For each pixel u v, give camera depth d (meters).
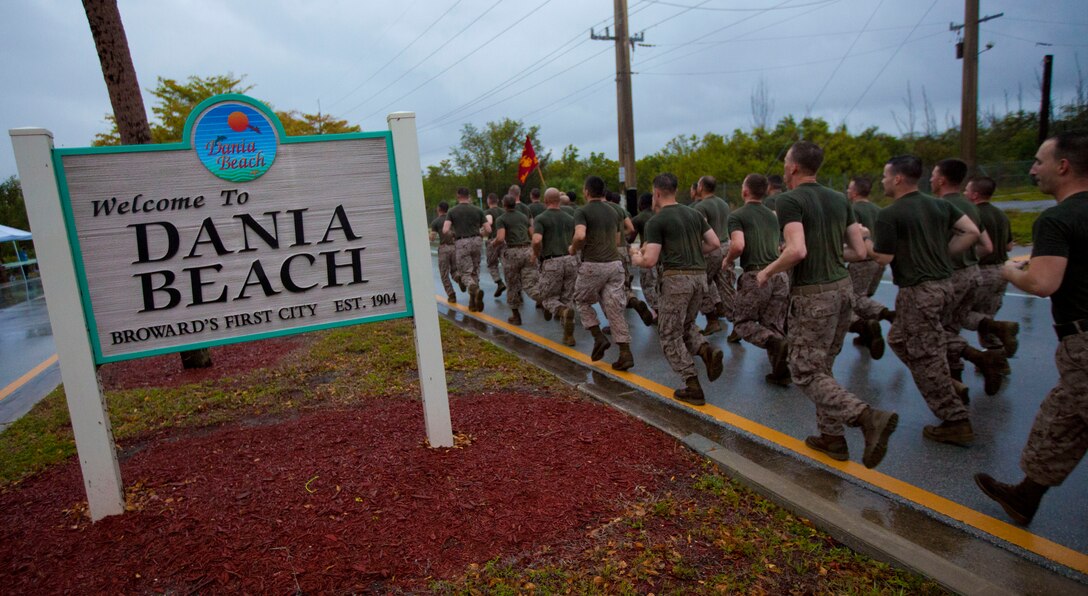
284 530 2.96
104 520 3.13
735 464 3.55
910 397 5.02
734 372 5.98
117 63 5.93
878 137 30.28
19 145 2.89
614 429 4.15
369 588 2.59
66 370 3.04
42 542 2.99
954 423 4.02
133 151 3.14
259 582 2.62
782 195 3.82
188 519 3.09
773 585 2.56
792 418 4.68
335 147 3.51
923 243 3.95
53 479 3.83
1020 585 2.63
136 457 4.00
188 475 3.58
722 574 2.63
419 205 3.63
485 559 2.76
